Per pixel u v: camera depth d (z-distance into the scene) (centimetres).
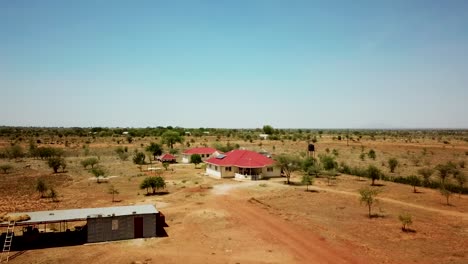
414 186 5222
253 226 3438
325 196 4878
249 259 2577
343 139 18462
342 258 2552
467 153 10381
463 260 2445
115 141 16838
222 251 2755
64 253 2720
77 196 4975
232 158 7012
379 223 3447
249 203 4484
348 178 6631
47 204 4425
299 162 6969
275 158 7025
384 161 9094
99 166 8631
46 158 10100
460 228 3250
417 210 3991
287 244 2892
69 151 12238
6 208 4166
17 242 2981
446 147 13162
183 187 5684
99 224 3008
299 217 3731
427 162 8544
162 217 3588
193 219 3719
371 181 6262
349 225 3394
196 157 8806
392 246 2770
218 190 5394
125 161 9838
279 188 5528
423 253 2602
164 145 14200
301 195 4953
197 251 2761
